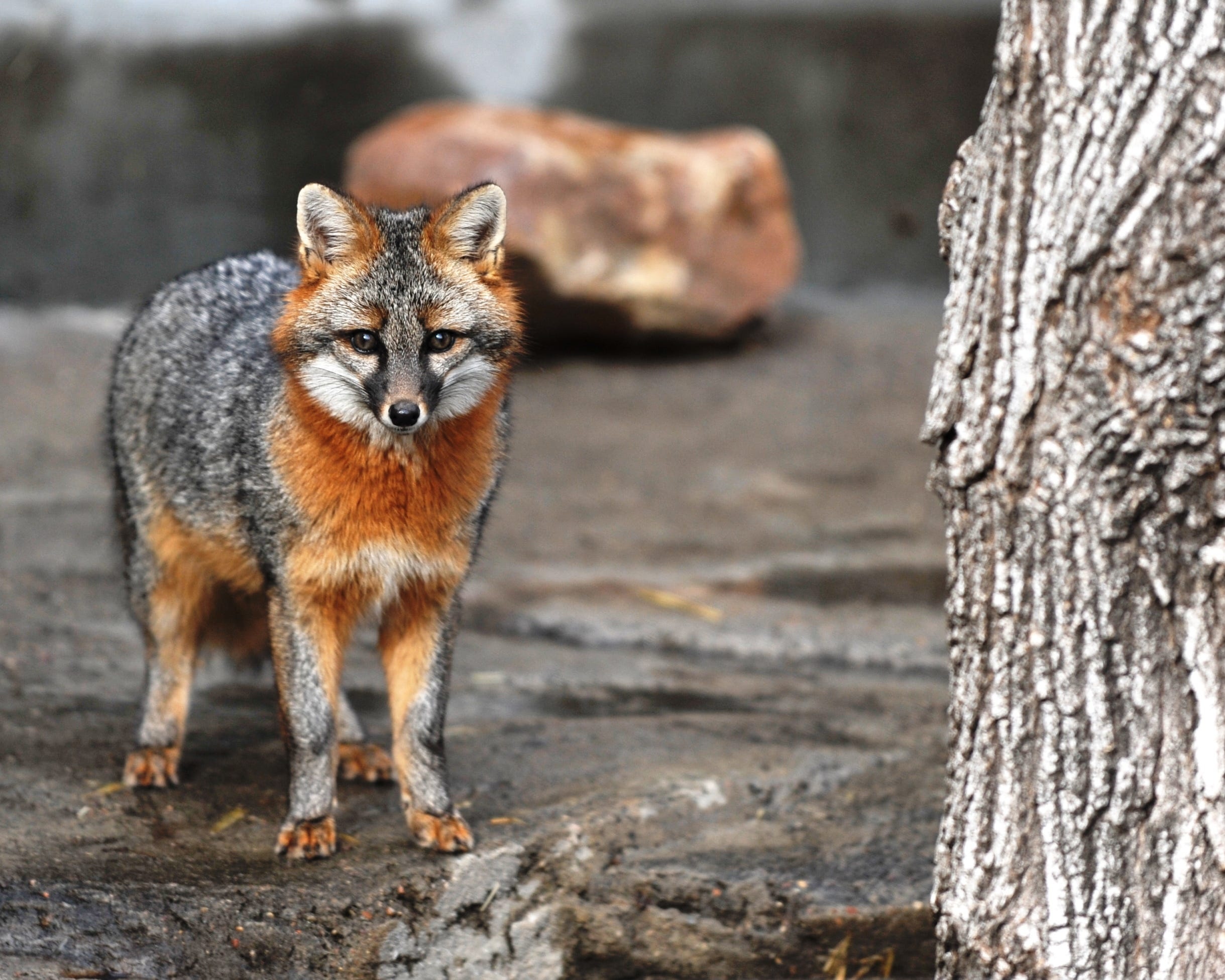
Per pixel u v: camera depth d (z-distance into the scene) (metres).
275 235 29.80
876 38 53.00
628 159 21.55
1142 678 5.94
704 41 53.38
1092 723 6.04
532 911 7.61
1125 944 6.07
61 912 6.91
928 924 7.78
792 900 7.81
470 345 7.61
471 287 7.67
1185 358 5.59
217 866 7.47
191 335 8.86
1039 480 6.01
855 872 8.04
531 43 52.56
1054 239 5.82
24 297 24.84
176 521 8.57
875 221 33.66
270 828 7.96
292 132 38.06
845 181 36.53
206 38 49.81
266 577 7.79
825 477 17.20
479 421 7.74
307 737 7.66
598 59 49.44
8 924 6.79
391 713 8.66
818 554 14.40
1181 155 5.51
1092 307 5.77
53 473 15.74
